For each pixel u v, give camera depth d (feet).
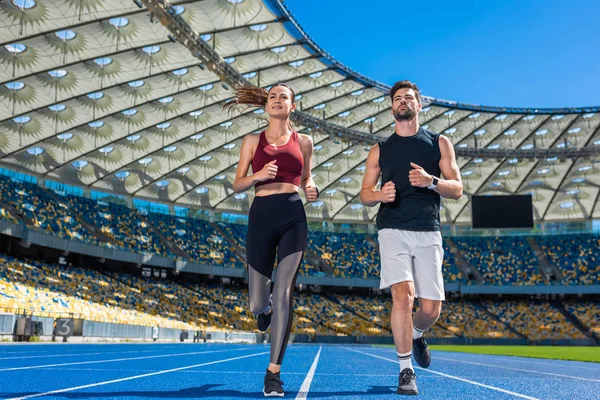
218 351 56.70
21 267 115.34
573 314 172.65
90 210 146.61
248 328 151.74
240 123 126.52
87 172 137.90
